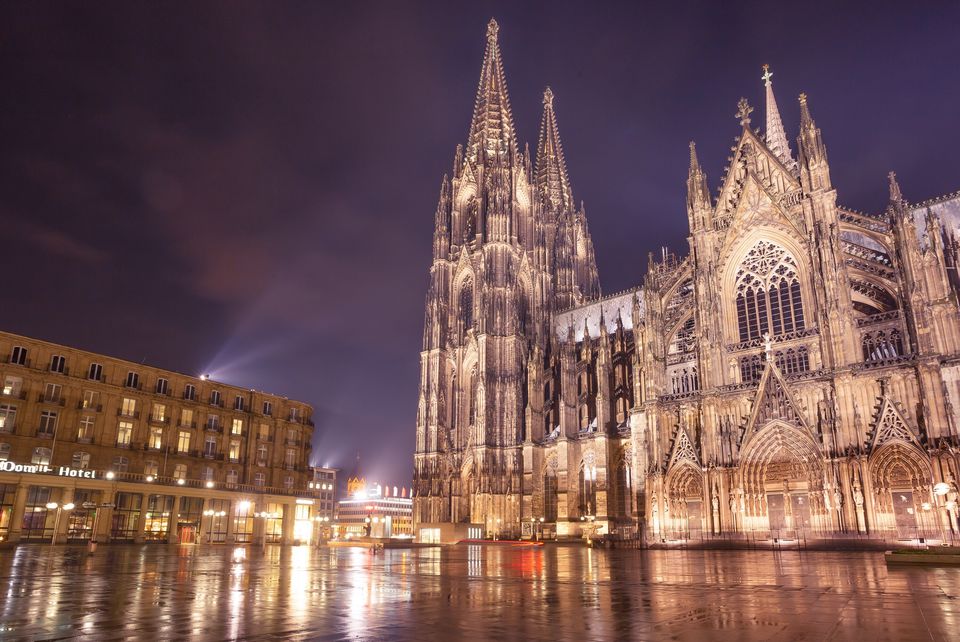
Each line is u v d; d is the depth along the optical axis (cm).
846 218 7562
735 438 7238
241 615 1623
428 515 11256
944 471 5966
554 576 3019
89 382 8650
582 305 12131
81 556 4709
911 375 6425
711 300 8100
